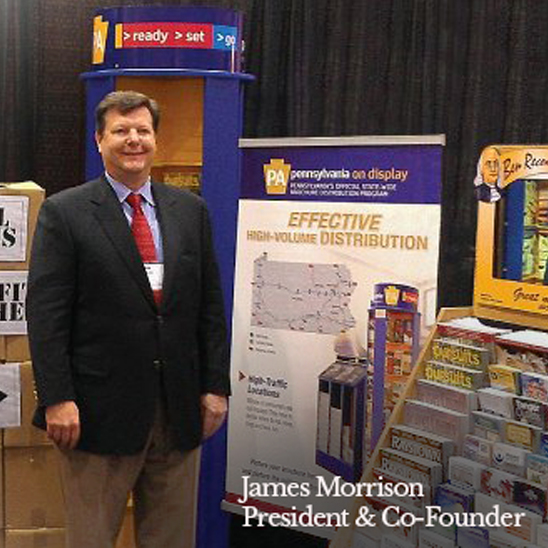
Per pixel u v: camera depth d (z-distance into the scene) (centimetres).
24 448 244
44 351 202
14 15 319
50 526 249
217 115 279
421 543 221
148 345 209
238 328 292
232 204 285
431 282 260
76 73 329
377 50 326
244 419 294
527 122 318
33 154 331
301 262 281
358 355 273
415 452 230
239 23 280
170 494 222
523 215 220
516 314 223
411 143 262
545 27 314
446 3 317
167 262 213
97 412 208
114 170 212
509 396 213
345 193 273
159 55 276
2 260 235
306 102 328
